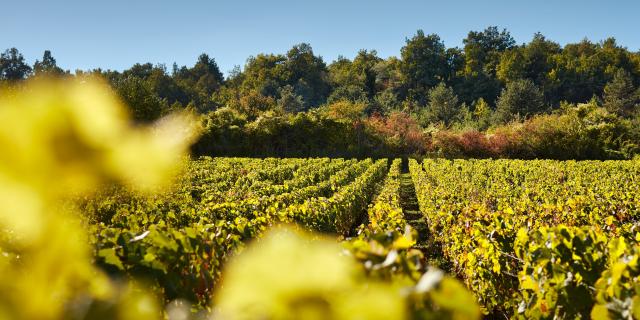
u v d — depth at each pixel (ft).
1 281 1.60
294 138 145.59
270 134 142.82
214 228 17.62
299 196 41.78
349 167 91.04
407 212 55.93
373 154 146.72
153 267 9.82
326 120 148.05
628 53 335.26
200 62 419.33
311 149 145.38
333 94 298.35
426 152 148.25
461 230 26.53
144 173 1.40
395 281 3.98
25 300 1.58
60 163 1.32
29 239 1.54
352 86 302.04
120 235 10.67
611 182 57.82
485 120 236.43
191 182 61.26
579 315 11.33
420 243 38.63
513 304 17.60
